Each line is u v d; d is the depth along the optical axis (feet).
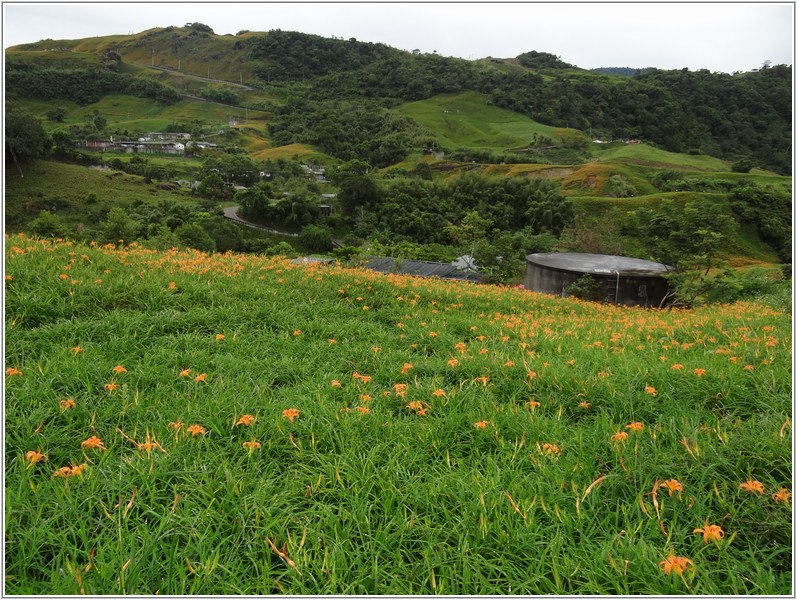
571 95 512.22
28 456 9.29
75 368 13.47
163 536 7.86
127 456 10.19
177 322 18.61
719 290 58.34
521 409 12.97
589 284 65.46
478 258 104.47
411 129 437.99
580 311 36.09
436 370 15.85
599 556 7.61
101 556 7.38
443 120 482.69
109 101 514.68
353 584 7.16
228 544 8.11
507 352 18.04
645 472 9.86
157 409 12.11
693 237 62.08
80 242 30.09
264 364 15.92
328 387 14.06
